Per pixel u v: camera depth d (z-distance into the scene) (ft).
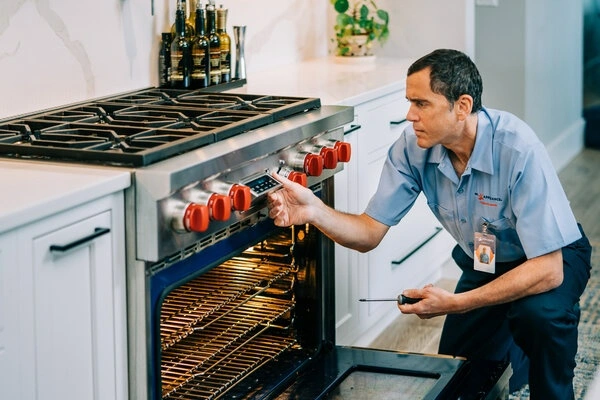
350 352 9.97
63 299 6.88
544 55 22.15
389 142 12.71
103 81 10.68
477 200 9.32
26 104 9.61
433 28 15.35
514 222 9.30
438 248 14.78
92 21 10.44
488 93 21.03
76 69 10.25
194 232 7.64
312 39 15.64
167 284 7.66
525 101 20.76
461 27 15.20
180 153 7.72
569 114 25.13
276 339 10.08
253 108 9.45
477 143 9.02
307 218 8.95
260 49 14.03
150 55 11.43
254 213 8.45
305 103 9.71
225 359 9.58
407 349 12.85
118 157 7.39
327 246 9.96
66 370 7.00
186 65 11.17
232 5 13.12
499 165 9.06
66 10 10.04
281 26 14.60
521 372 11.19
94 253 7.09
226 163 7.77
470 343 10.47
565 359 9.18
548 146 22.98
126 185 7.18
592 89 27.02
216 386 9.04
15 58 9.42
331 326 10.13
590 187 21.81
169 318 9.32
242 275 10.03
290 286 9.96
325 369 9.56
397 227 13.07
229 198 7.64
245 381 9.20
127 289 7.47
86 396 7.24
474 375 9.52
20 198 6.51
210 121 8.71
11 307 6.41
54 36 9.91
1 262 6.29
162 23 11.60
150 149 7.51
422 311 9.20
